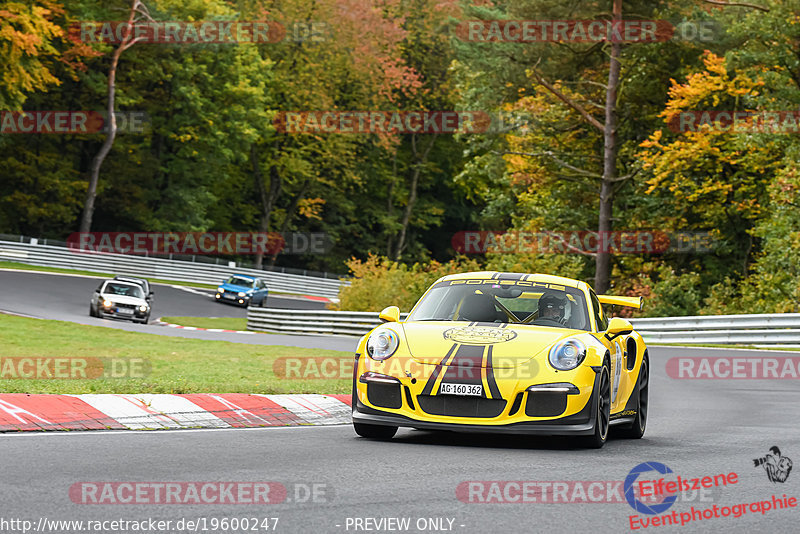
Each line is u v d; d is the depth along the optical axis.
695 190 136.38
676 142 128.88
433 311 34.72
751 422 39.59
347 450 28.19
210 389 40.28
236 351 72.38
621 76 142.75
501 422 29.44
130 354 65.19
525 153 145.62
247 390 40.94
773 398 51.91
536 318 33.94
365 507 19.72
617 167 151.12
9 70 177.38
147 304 117.44
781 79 125.38
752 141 121.88
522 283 35.44
